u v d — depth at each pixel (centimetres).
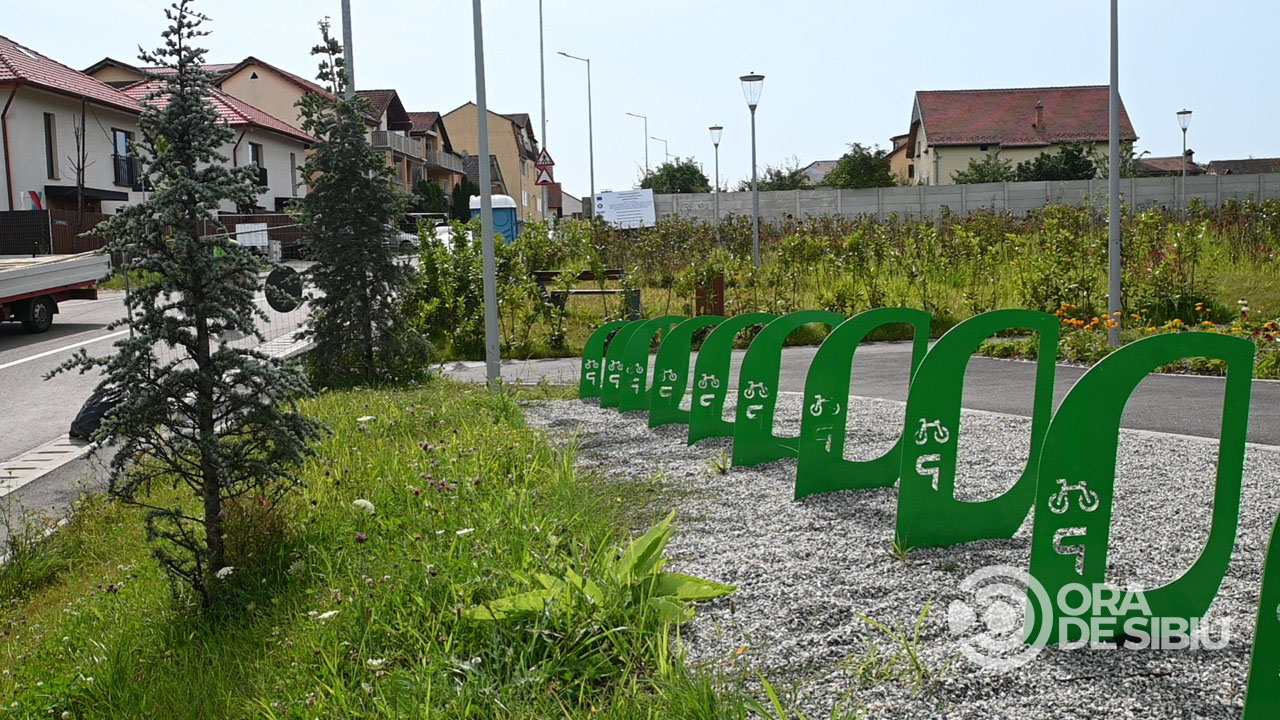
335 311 1374
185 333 560
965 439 785
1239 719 323
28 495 879
